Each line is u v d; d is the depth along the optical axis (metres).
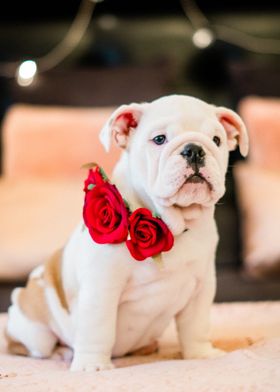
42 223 1.68
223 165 0.97
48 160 1.88
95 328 0.96
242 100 2.09
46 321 1.07
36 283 1.09
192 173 0.93
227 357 0.95
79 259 1.00
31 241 1.65
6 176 1.92
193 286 1.00
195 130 0.96
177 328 1.05
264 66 2.17
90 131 1.89
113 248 0.96
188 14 2.29
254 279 1.66
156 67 2.13
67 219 1.69
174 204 0.96
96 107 2.06
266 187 1.77
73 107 2.07
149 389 0.83
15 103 2.10
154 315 1.00
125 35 2.27
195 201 0.95
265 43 2.29
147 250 0.94
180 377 0.86
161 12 2.29
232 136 1.03
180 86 2.25
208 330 1.03
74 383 0.85
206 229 0.99
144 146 0.96
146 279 0.97
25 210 1.71
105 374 0.89
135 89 2.07
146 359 1.04
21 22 2.24
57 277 1.06
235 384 0.83
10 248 1.64
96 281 0.96
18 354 1.11
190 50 2.27
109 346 0.97
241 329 1.15
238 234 1.83
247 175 1.82
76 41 2.25
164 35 2.27
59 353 1.08
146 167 0.96
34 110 1.99
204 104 1.00
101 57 2.25
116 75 2.10
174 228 0.96
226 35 2.29
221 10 2.31
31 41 2.24
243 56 2.29
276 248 1.67
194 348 1.03
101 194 0.97
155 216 0.96
